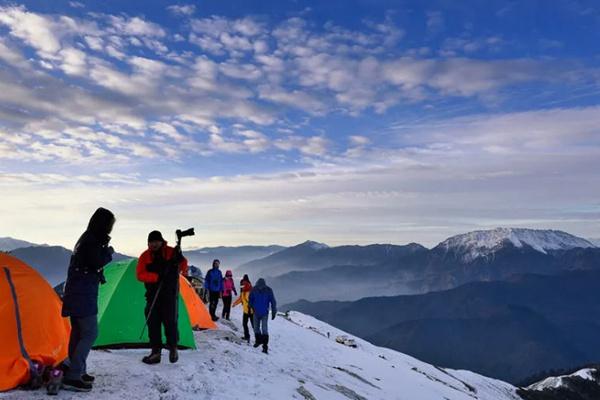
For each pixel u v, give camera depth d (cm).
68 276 711
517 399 8900
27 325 732
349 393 1382
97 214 718
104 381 773
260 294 1609
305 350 2091
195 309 1666
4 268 755
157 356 946
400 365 3042
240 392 925
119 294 1181
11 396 646
